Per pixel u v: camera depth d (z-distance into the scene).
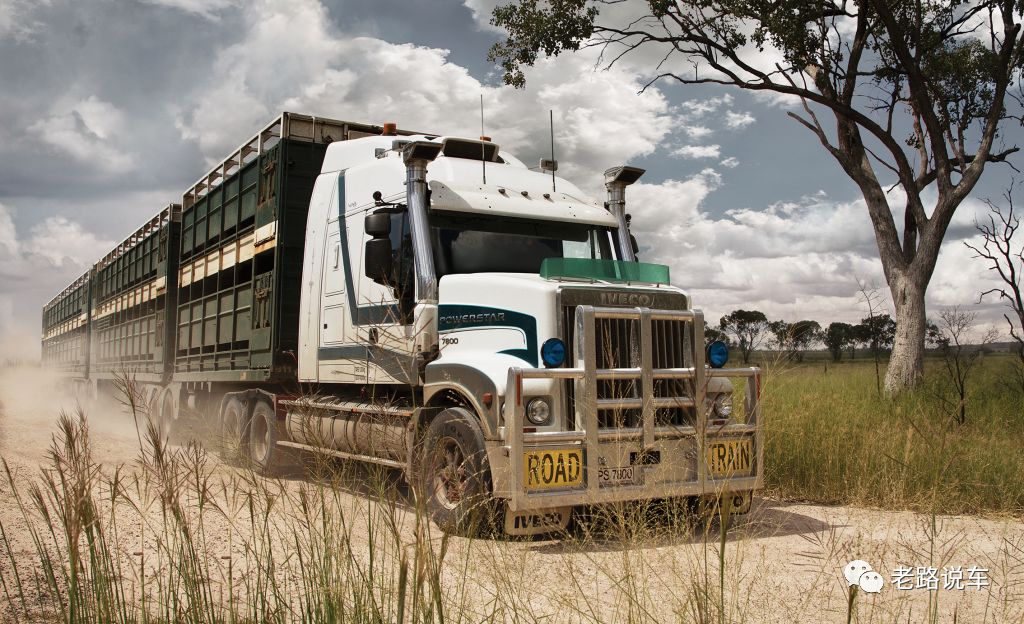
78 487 3.46
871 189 17.48
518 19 18.58
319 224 9.56
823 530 6.70
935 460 8.19
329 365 9.03
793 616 4.39
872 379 17.36
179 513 3.81
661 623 4.13
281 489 4.49
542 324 6.58
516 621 4.04
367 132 10.93
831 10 17.84
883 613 4.47
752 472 7.00
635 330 6.66
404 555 3.07
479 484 6.30
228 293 11.95
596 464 6.21
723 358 7.18
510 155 9.34
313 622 3.71
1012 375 14.95
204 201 13.56
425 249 7.53
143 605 3.58
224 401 11.44
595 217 8.58
